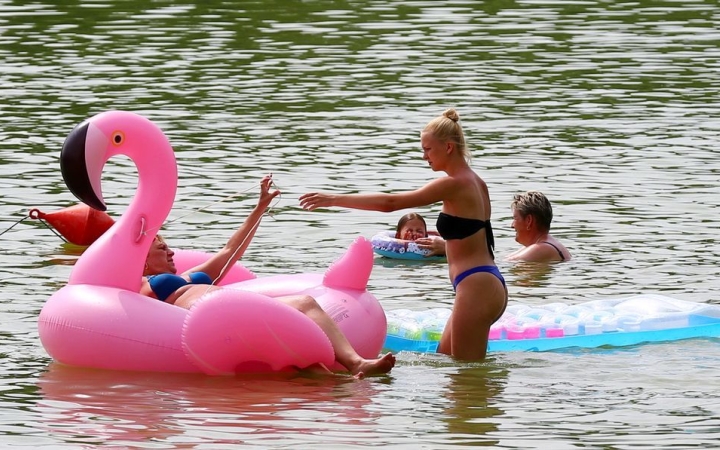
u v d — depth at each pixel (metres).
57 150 55.88
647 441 23.89
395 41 88.25
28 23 94.31
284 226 44.25
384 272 39.78
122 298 29.39
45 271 38.31
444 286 37.88
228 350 28.17
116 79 73.81
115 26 93.56
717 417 25.39
